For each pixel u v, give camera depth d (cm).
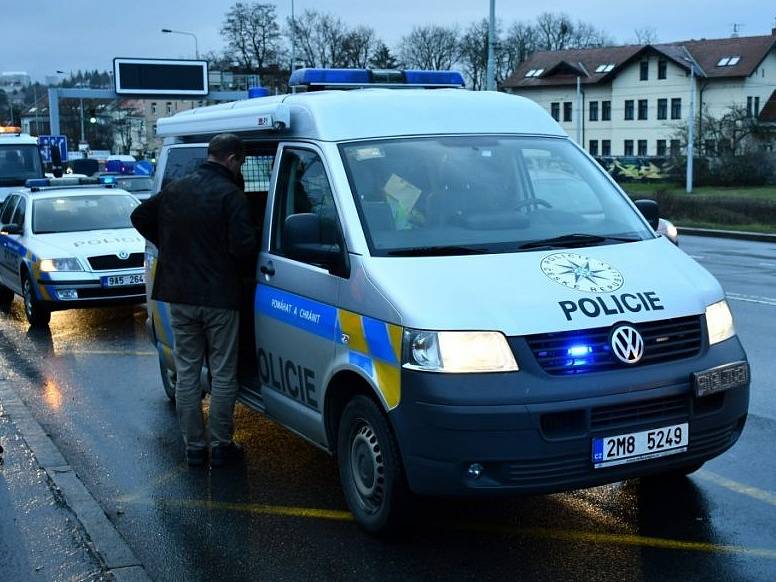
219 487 553
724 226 2864
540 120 570
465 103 553
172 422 700
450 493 410
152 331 722
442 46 9462
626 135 7900
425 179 498
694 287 452
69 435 673
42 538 455
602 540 456
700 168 5531
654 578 413
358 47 8219
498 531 472
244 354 634
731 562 428
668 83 7562
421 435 411
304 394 510
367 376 440
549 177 530
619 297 429
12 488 524
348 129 512
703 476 541
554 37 10156
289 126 537
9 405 709
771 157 5462
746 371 448
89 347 1016
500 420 397
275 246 545
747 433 621
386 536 461
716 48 7581
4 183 2038
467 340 405
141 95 4334
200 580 428
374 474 455
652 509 494
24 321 1227
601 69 8131
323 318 480
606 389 406
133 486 559
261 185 600
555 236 487
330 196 490
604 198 532
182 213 552
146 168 4006
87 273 1137
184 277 557
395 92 547
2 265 1334
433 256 453
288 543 466
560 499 512
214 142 559
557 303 418
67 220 1255
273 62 7019
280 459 602
